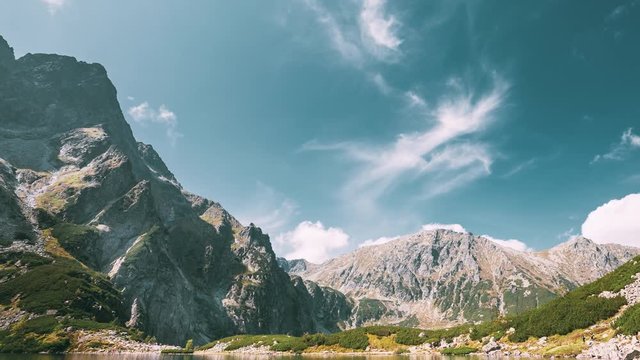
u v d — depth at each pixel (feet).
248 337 471.62
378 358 246.88
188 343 465.06
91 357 273.54
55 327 387.34
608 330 210.38
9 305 436.76
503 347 259.19
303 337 395.14
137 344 393.70
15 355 284.41
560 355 205.36
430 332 347.15
